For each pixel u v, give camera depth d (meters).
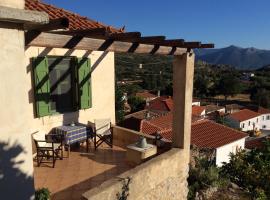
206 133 21.78
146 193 5.48
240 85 74.00
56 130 6.93
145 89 66.69
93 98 7.96
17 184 2.77
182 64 6.33
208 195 10.48
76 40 3.71
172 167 6.21
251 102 68.75
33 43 3.21
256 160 13.96
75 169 6.22
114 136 8.05
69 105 7.52
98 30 3.49
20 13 2.41
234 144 21.05
